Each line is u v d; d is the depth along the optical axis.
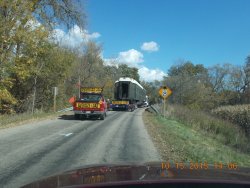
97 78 64.75
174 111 40.16
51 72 35.81
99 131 21.22
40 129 21.47
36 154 13.16
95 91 31.83
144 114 41.81
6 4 26.58
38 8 32.66
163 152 14.19
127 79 53.16
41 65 33.97
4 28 26.69
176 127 25.48
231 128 30.72
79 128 22.66
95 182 3.42
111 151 14.12
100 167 4.25
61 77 37.56
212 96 81.75
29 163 11.59
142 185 3.34
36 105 37.34
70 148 14.65
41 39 30.00
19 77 30.59
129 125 25.77
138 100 62.12
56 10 34.22
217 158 13.38
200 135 24.05
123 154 13.52
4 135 18.34
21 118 26.86
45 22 33.09
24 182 9.22
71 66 39.16
